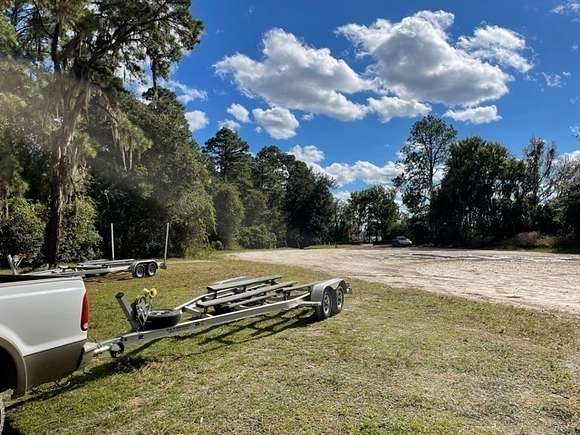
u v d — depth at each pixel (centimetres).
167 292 930
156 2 1605
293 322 630
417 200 5472
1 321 282
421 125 5425
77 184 1691
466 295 910
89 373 425
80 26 1384
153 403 354
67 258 1923
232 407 343
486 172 4109
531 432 301
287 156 8162
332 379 400
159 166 2672
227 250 4019
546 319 648
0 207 1242
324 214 7125
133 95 2662
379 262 1994
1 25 1195
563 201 3544
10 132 1319
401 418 320
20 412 341
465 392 370
